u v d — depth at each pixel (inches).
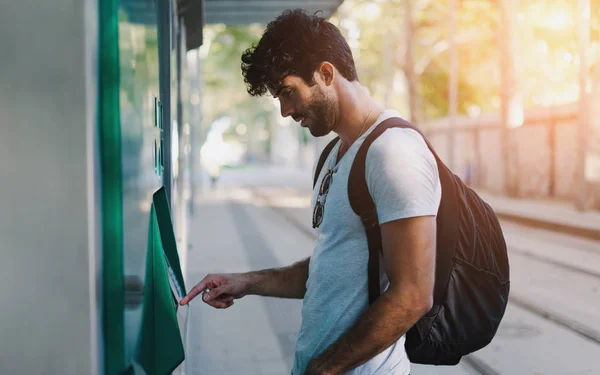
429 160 50.3
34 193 31.4
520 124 734.5
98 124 32.7
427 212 48.6
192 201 558.6
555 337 204.7
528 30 726.5
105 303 33.8
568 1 693.9
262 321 218.1
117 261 33.9
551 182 709.9
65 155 31.3
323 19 54.4
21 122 31.2
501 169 805.9
